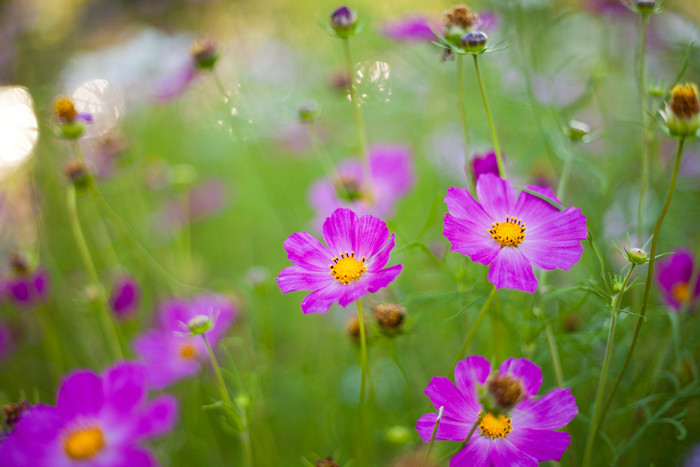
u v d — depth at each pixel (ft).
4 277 2.74
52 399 2.74
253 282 2.52
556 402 1.86
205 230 3.80
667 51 2.89
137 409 2.02
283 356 2.90
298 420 2.66
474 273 2.22
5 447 1.94
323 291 1.90
